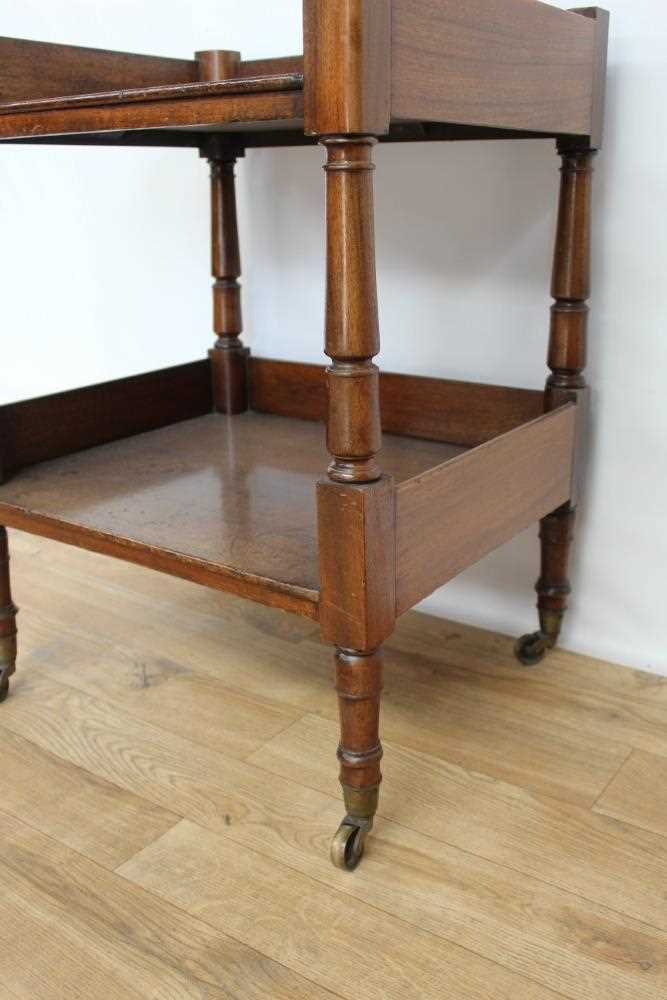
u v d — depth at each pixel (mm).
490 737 1222
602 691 1326
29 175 1900
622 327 1291
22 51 1206
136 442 1489
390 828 1061
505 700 1305
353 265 818
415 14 818
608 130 1231
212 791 1126
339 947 902
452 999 845
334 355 850
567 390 1268
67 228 1884
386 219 1466
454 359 1466
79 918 941
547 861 1009
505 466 1105
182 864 1011
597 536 1383
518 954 891
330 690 1340
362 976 870
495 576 1488
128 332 1871
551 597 1354
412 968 877
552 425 1206
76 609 1595
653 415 1299
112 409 1476
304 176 1539
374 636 923
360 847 1003
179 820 1078
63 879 992
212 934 918
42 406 1365
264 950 899
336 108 776
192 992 855
